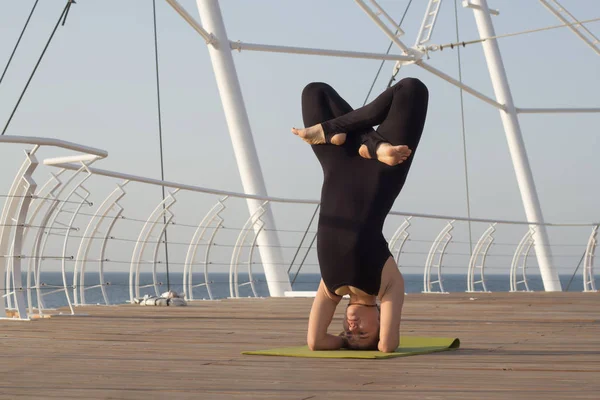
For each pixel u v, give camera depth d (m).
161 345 4.20
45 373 3.04
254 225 10.47
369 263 3.72
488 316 6.57
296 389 2.64
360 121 3.80
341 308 7.61
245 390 2.61
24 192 5.69
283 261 10.55
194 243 9.25
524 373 3.08
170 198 8.17
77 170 6.23
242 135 11.02
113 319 6.09
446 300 9.34
